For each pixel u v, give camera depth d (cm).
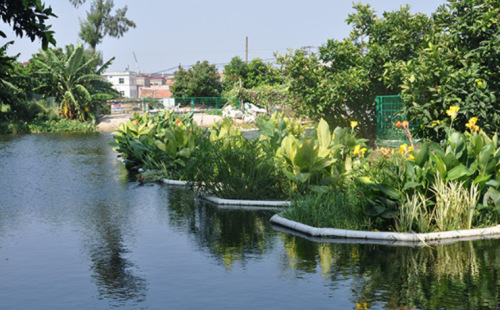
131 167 1711
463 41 1281
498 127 1150
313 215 771
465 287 497
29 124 4503
